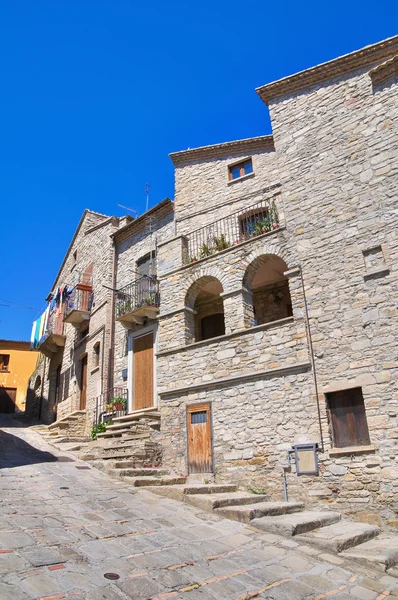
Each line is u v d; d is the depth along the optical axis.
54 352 25.20
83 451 13.56
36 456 12.23
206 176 16.78
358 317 10.20
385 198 10.70
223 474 11.20
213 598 5.27
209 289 15.04
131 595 5.01
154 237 17.83
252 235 13.18
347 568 6.59
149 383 15.94
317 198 11.77
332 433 9.94
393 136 11.08
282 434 10.51
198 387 12.37
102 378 17.80
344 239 10.98
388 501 8.80
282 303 14.49
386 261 10.22
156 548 6.35
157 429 12.99
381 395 9.43
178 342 13.35
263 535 7.44
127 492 9.02
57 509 7.37
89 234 22.50
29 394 29.42
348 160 11.61
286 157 12.73
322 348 10.48
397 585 6.25
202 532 7.25
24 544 5.75
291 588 5.80
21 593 4.59
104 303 19.20
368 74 11.94
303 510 9.52
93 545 6.12
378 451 9.17
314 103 12.75
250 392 11.35
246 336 11.84
